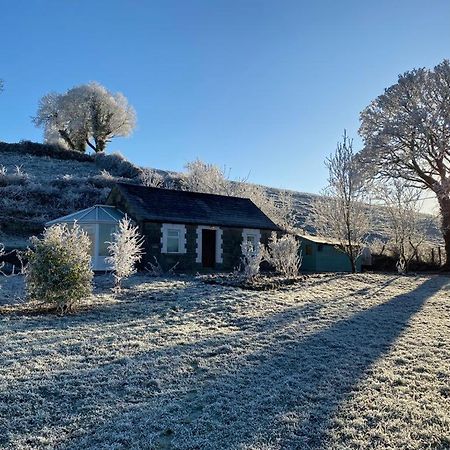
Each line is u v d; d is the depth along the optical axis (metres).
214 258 24.69
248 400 6.62
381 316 12.70
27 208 31.56
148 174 42.19
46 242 12.05
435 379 7.70
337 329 10.93
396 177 30.50
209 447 5.29
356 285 19.30
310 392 6.97
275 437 5.55
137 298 14.01
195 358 8.35
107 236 22.45
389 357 8.83
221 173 38.66
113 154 49.59
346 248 27.41
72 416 5.93
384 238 35.41
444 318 12.81
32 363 7.75
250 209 28.23
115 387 6.94
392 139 29.89
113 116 66.25
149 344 9.10
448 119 28.08
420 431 5.77
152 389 6.91
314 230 40.72
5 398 6.36
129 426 5.71
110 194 25.27
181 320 11.34
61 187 36.22
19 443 5.23
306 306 13.68
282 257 20.81
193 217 24.11
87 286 12.32
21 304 12.80
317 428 5.80
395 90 30.31
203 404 6.44
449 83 28.31
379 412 6.29
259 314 12.34
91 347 8.77
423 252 31.67
